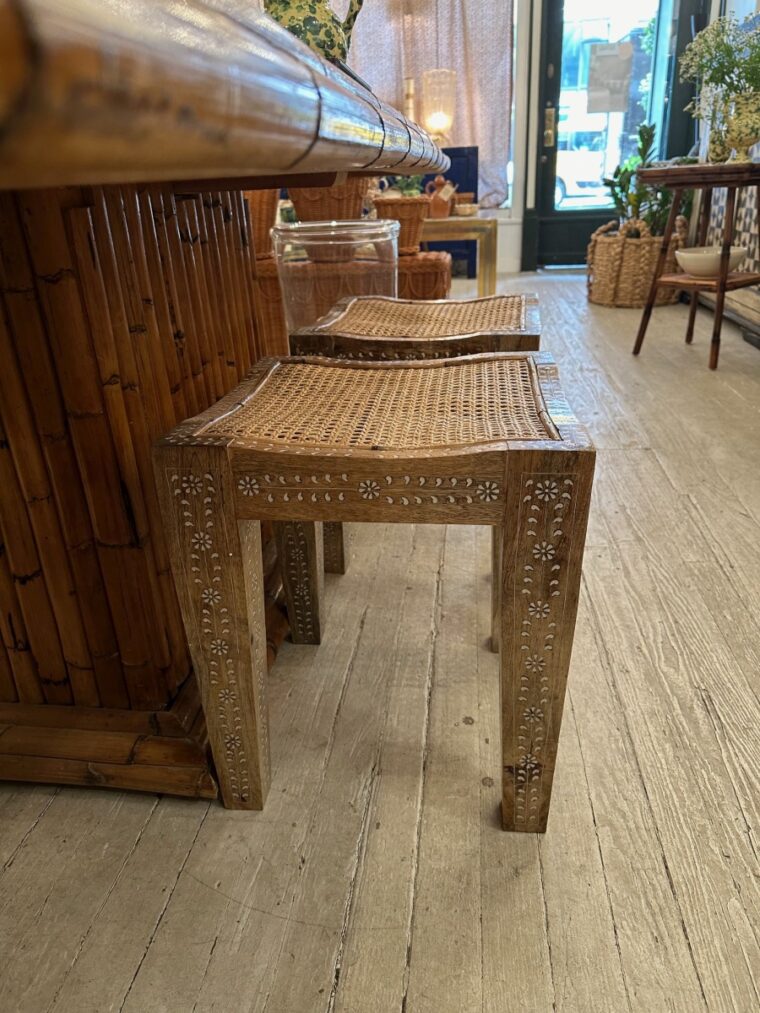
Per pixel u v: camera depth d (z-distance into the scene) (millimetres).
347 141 527
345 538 1817
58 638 1092
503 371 1105
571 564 815
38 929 899
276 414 949
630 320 4301
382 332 1408
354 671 1365
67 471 967
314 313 2730
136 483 997
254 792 1051
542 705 909
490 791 1092
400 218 3217
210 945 875
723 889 931
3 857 1000
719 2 4793
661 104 5586
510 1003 807
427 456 789
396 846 1003
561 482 774
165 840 1021
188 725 1102
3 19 167
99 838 1026
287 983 831
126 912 918
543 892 933
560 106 5836
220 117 288
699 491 2061
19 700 1155
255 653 967
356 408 973
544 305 4820
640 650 1399
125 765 1082
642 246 4473
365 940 877
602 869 962
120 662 1100
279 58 384
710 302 4246
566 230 6258
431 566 1725
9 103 171
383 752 1171
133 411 982
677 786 1090
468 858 981
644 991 816
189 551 875
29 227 837
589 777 1110
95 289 891
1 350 894
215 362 1326
